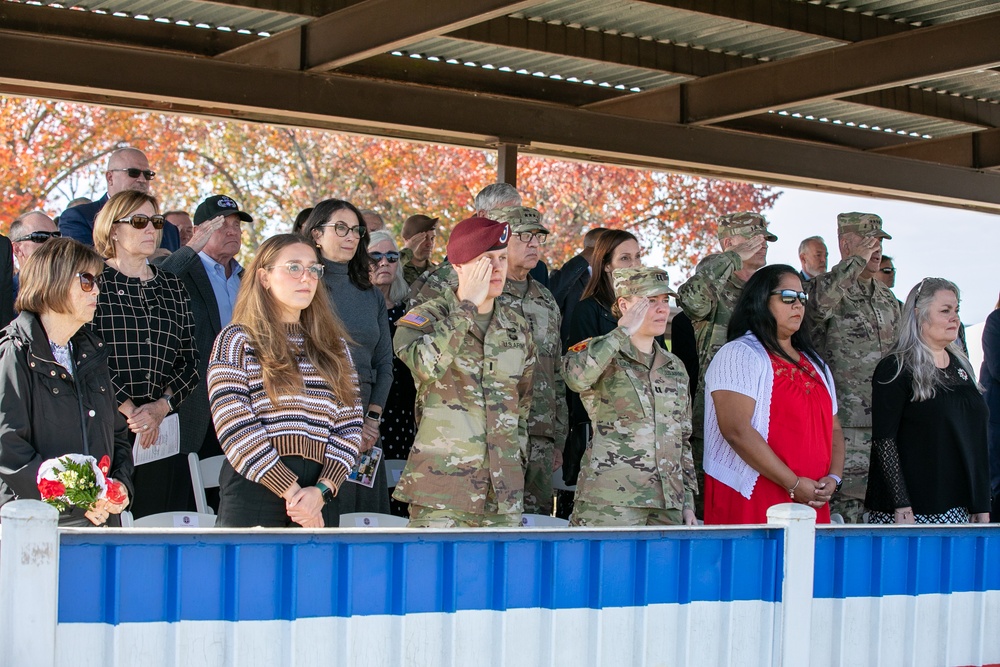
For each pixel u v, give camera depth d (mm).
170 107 7836
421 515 4055
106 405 3709
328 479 3514
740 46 8461
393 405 5457
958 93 9859
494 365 4113
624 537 3162
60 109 20156
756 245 5598
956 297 4793
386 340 4984
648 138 8852
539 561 3064
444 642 2951
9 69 6773
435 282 4801
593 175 22297
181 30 7449
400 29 6707
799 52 8484
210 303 5285
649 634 3186
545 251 21656
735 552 3320
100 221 4605
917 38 7164
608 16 7844
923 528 3654
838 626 3508
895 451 4785
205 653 2717
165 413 4562
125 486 3754
